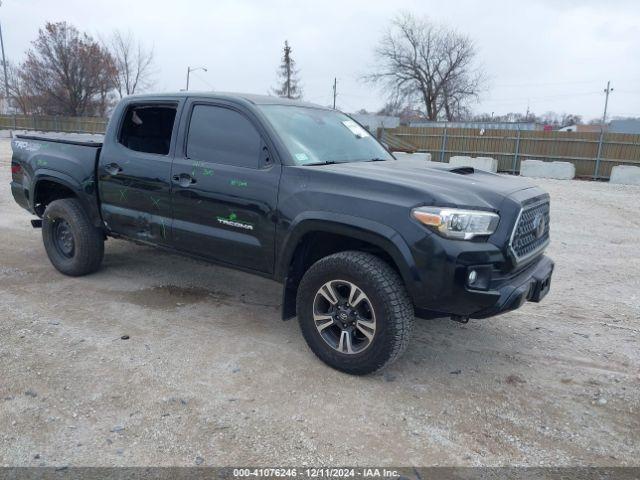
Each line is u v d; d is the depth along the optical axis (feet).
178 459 9.03
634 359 13.21
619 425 10.43
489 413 10.72
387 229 10.84
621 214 35.14
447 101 166.40
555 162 65.26
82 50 140.67
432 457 9.30
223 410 10.47
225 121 13.82
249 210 12.92
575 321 15.61
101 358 12.42
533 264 12.68
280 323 14.96
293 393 11.18
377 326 11.17
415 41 162.61
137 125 16.44
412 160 15.80
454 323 15.28
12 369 11.77
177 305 16.02
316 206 11.76
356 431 9.96
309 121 14.61
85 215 17.43
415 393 11.38
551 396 11.44
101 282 17.84
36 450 9.17
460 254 10.39
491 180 12.80
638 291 18.52
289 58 188.44
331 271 11.67
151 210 15.19
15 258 20.40
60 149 17.65
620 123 145.59
